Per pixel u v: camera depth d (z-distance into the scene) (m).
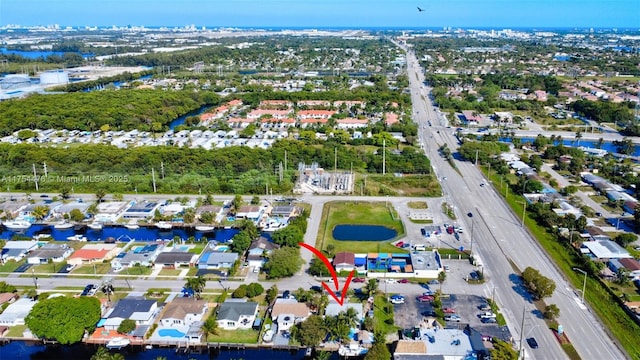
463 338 101.38
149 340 104.69
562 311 113.38
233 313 110.12
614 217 168.88
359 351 101.12
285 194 193.25
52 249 143.12
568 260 137.75
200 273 132.25
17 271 134.50
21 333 107.69
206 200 184.88
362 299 119.00
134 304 112.81
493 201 184.50
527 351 99.25
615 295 118.69
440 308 114.00
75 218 168.00
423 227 160.25
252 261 134.88
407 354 97.25
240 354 103.31
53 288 125.62
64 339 101.81
